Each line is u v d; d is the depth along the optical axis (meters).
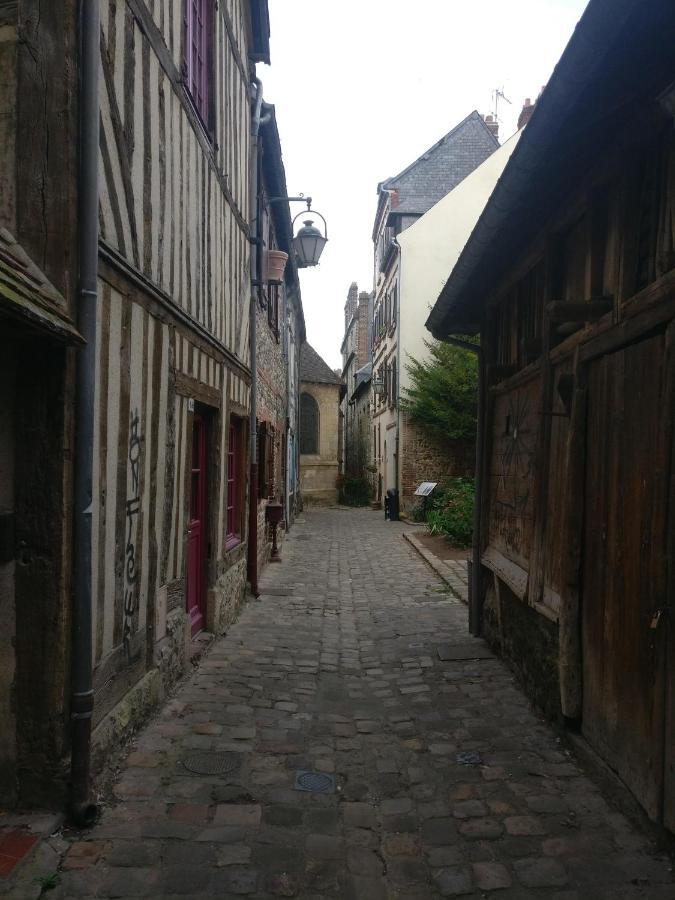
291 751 3.79
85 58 2.91
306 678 5.19
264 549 10.45
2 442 2.83
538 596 4.45
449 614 7.59
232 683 4.96
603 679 3.38
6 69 2.88
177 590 4.75
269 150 8.95
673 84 2.20
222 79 6.17
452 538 12.97
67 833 2.82
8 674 2.89
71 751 2.93
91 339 2.96
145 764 3.51
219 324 6.15
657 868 2.65
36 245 2.87
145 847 2.75
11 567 2.88
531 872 2.63
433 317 6.63
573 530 3.72
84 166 2.92
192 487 5.73
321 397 27.28
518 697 4.75
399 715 4.43
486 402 6.55
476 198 20.09
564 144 3.26
